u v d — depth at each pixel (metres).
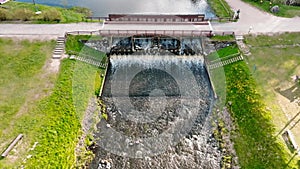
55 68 35.44
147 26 41.03
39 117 29.06
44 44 38.78
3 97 31.02
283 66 35.84
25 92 31.83
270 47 38.88
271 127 28.34
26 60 36.16
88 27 41.94
